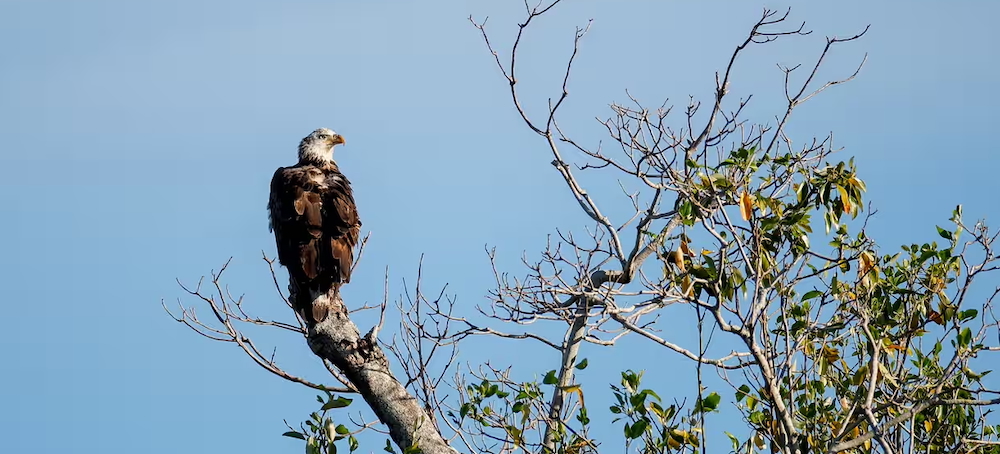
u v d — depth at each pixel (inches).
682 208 427.5
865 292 450.6
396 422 432.8
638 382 420.8
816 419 428.1
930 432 443.5
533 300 454.0
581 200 474.6
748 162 436.1
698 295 442.9
